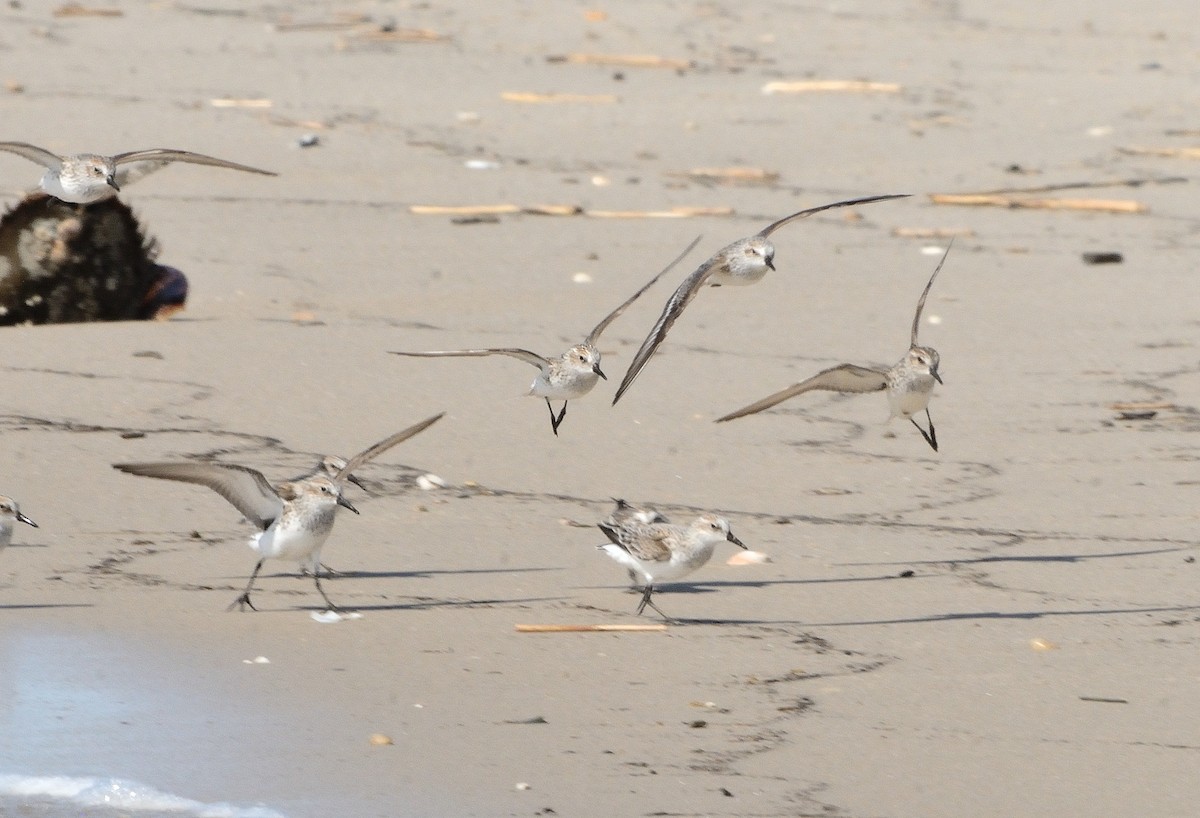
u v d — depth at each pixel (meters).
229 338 16.89
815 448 14.47
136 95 29.28
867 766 8.70
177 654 10.04
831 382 11.14
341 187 24.20
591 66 34.38
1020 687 9.78
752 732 9.10
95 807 8.08
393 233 21.86
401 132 27.92
